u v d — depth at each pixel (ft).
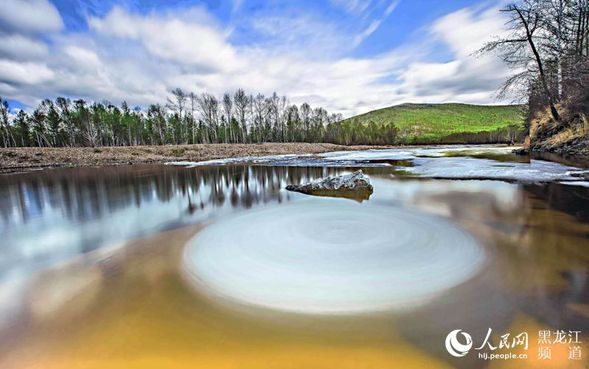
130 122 198.90
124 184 53.93
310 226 23.80
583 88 52.70
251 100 256.93
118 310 12.80
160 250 19.86
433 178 46.09
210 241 21.25
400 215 26.18
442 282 14.16
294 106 307.58
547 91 62.39
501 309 11.87
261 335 10.82
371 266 16.19
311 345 10.19
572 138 60.08
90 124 176.96
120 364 9.64
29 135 191.72
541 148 69.77
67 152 117.39
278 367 9.25
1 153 105.81
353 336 10.59
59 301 13.75
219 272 16.14
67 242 22.43
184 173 69.72
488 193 33.50
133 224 26.84
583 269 15.05
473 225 22.57
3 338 11.20
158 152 131.64
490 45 65.10
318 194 38.01
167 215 29.84
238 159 114.21
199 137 244.83
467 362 9.20
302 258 17.60
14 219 30.58
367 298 13.00
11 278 16.35
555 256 16.69
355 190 38.81
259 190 43.45
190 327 11.43
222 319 11.87
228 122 248.52
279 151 153.48
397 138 311.27
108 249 20.48
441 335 10.48
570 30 59.21
